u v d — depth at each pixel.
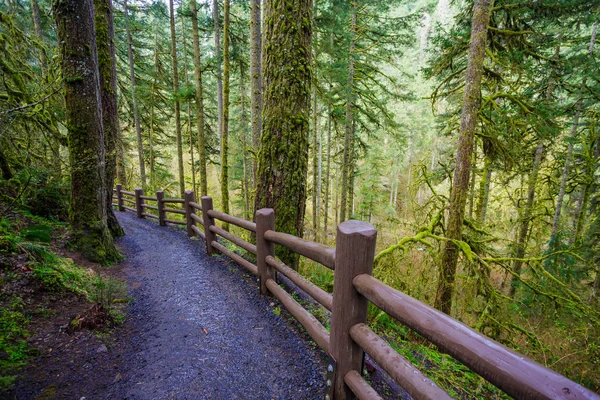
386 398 1.93
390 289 1.40
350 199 15.88
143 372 2.12
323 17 8.83
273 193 3.80
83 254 4.18
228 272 4.21
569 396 0.73
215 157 20.91
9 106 4.26
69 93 4.11
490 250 7.28
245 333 2.69
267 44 3.62
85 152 4.15
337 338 1.77
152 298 3.41
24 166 4.48
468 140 5.90
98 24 6.10
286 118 3.65
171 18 12.32
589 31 9.31
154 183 15.30
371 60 11.84
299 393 2.00
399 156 23.42
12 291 2.53
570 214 12.30
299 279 2.56
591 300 7.78
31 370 1.94
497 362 0.91
